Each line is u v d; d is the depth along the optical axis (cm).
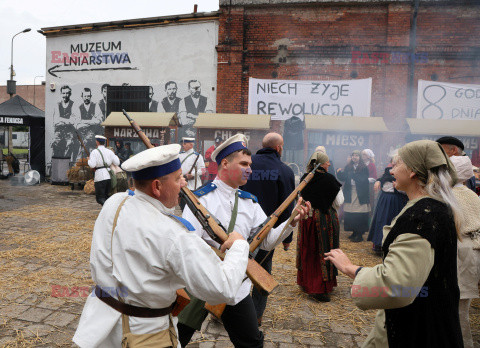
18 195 1047
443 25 1084
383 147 1104
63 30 1363
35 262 476
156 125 1139
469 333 267
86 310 154
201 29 1202
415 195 163
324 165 404
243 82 1183
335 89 1134
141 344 141
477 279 266
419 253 139
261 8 1155
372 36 1114
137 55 1289
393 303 142
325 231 392
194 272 135
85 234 620
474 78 1088
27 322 321
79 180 1188
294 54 1147
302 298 402
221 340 304
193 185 704
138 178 148
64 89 1398
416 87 1107
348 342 312
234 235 169
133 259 140
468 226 260
